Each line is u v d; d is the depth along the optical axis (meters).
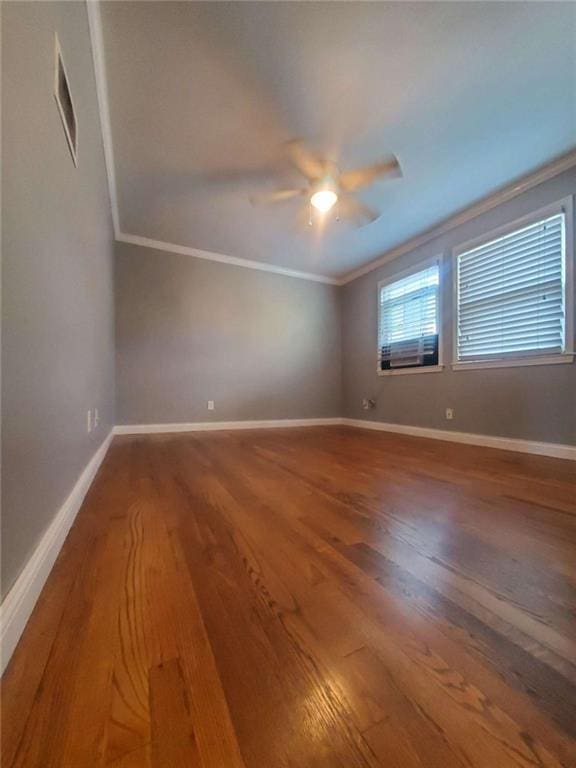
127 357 3.81
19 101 0.70
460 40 1.61
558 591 0.86
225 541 1.13
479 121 2.09
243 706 0.54
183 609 0.78
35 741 0.48
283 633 0.71
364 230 3.55
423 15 1.51
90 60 1.62
